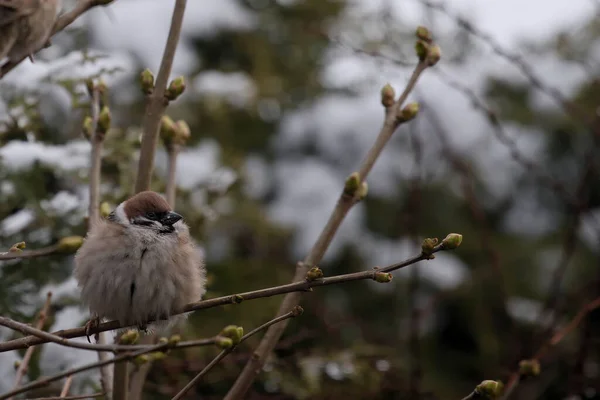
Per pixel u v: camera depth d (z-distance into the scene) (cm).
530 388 1149
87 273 671
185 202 1007
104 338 705
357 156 1378
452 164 1221
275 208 1347
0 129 914
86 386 827
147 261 665
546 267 1350
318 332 1066
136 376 721
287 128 1391
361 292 1284
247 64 1438
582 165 1382
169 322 695
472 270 1320
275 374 991
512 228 1395
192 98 1307
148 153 684
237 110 1361
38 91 905
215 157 1201
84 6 604
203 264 724
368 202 1332
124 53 1258
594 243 1359
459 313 1276
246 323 1070
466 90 1055
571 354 1146
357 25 1409
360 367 1016
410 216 1127
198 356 995
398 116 708
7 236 888
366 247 1308
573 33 1454
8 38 550
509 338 1267
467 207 1340
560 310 1116
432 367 1251
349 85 1418
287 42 1453
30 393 816
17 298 859
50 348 844
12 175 888
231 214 1255
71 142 959
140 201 681
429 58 715
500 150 1377
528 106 1418
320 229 1324
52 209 905
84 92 896
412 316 1101
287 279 1192
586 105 1382
